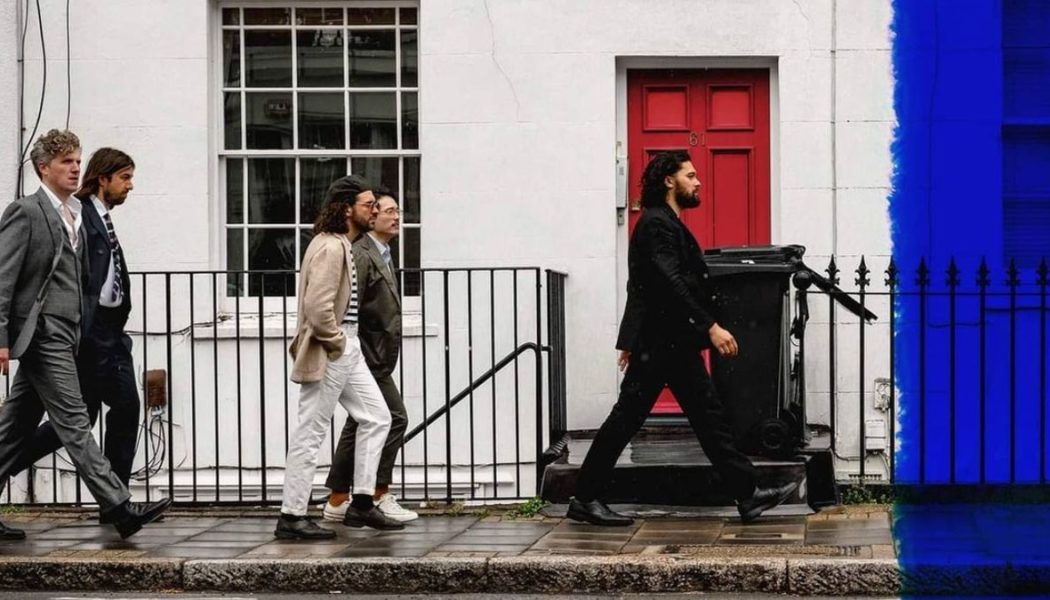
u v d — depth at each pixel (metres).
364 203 8.60
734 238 10.92
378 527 8.63
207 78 10.94
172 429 10.22
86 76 10.91
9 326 8.02
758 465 9.03
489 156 10.85
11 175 10.89
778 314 9.23
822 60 10.66
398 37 11.05
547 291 10.14
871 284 10.62
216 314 10.13
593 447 8.58
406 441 9.84
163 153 10.91
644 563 7.25
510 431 10.84
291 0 11.03
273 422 10.88
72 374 8.15
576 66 10.80
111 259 8.44
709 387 8.47
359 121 11.08
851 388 10.58
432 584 7.38
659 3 10.76
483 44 10.83
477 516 9.13
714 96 10.95
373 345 8.93
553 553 7.61
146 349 10.19
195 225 10.92
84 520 9.16
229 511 9.41
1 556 7.73
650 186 8.52
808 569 7.10
